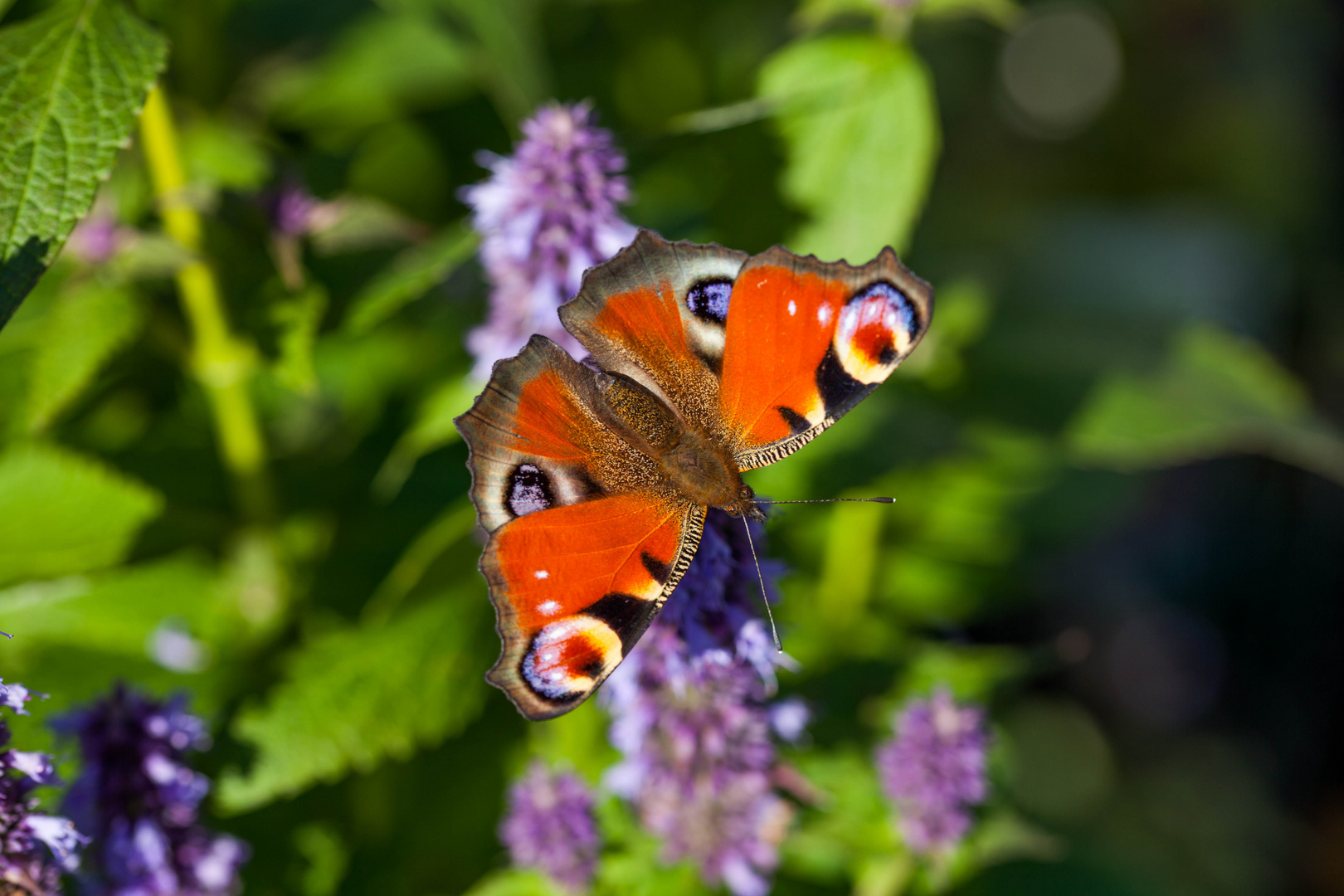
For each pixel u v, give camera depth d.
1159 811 0.78
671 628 0.46
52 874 0.45
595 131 0.48
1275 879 0.75
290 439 0.54
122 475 0.52
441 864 0.51
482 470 0.46
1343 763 0.76
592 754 0.50
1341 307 0.76
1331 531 0.76
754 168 0.51
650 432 0.46
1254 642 0.81
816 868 0.51
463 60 0.57
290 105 0.56
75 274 0.49
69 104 0.46
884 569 0.56
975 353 0.56
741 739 0.48
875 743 0.51
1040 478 0.58
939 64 0.94
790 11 0.68
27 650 0.51
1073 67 1.02
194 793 0.47
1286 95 0.92
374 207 0.50
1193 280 0.76
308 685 0.49
